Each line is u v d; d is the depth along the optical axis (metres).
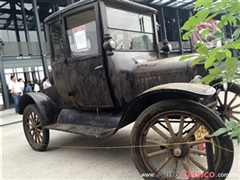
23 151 3.52
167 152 1.93
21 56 12.82
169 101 1.85
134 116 2.20
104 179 2.27
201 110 1.74
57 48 3.07
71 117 3.05
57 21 2.95
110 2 2.61
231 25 0.92
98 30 2.52
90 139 3.74
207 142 1.35
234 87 2.85
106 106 2.65
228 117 2.92
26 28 14.66
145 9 3.08
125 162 2.63
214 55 0.83
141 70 2.56
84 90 2.80
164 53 3.39
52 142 3.78
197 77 1.98
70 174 2.49
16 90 8.60
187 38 0.94
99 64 2.56
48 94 3.46
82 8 2.62
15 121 6.79
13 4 15.38
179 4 19.05
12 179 2.54
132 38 2.89
